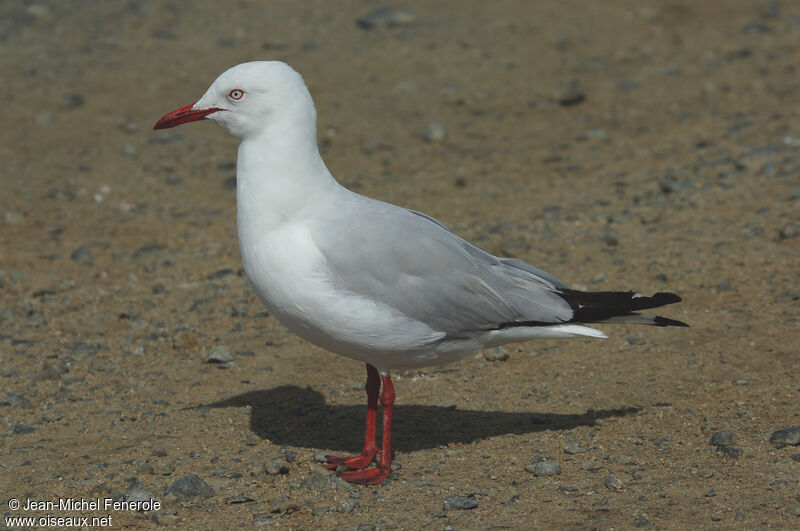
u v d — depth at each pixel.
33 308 13.30
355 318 8.46
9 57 24.75
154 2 29.28
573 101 21.44
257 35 26.12
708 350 10.94
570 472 8.54
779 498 7.70
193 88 22.34
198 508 8.25
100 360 11.74
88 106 21.55
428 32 26.19
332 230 8.55
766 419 9.27
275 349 11.94
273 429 9.95
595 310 8.99
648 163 17.91
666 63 23.78
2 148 19.47
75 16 28.28
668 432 9.26
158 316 13.08
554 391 10.45
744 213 14.87
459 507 7.93
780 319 11.44
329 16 27.73
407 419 10.07
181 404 10.54
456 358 9.17
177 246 15.66
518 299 8.89
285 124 8.59
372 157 19.05
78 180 18.20
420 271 8.61
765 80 22.17
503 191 17.23
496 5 28.50
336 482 8.55
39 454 9.38
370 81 22.86
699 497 7.83
